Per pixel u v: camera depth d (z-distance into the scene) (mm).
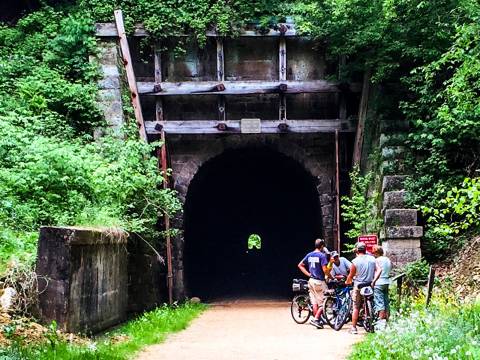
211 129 18922
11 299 8477
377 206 16406
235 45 19578
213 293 26484
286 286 29422
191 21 18766
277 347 9836
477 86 12109
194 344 10180
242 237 32969
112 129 17297
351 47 17062
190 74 19562
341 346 9875
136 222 13492
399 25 16062
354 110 19438
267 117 19688
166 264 17844
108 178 13078
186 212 21328
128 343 9336
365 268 11570
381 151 16516
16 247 9727
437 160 15484
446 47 15367
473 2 13414
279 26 18797
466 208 9406
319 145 19797
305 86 18828
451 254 14883
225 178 27391
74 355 7082
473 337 7473
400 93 17234
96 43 18078
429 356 6719
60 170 12305
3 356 6387
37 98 16297
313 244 26812
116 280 11664
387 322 10781
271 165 25875
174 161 19797
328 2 17656
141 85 18766
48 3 20750
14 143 12461
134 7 18906
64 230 8961
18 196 11523
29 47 18641
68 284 8883
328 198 19641
